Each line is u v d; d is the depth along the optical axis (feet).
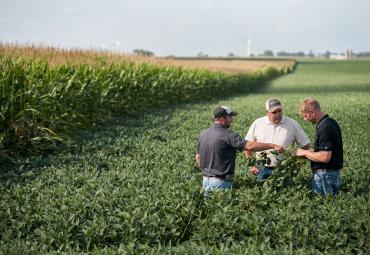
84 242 24.61
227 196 26.48
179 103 97.81
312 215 24.81
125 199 28.76
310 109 27.55
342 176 34.04
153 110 81.92
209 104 97.09
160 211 26.30
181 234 25.30
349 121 67.05
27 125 45.98
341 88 161.07
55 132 50.26
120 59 87.30
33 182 34.58
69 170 38.11
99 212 26.84
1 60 49.06
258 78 180.45
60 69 58.03
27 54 59.36
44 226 25.86
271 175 28.84
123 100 71.36
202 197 26.66
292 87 173.37
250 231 23.89
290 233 23.07
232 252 20.51
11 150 44.39
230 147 27.89
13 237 25.70
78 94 56.24
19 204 29.53
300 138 30.58
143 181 33.73
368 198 27.53
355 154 43.45
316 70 361.30
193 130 58.70
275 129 30.42
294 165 28.76
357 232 23.17
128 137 53.11
